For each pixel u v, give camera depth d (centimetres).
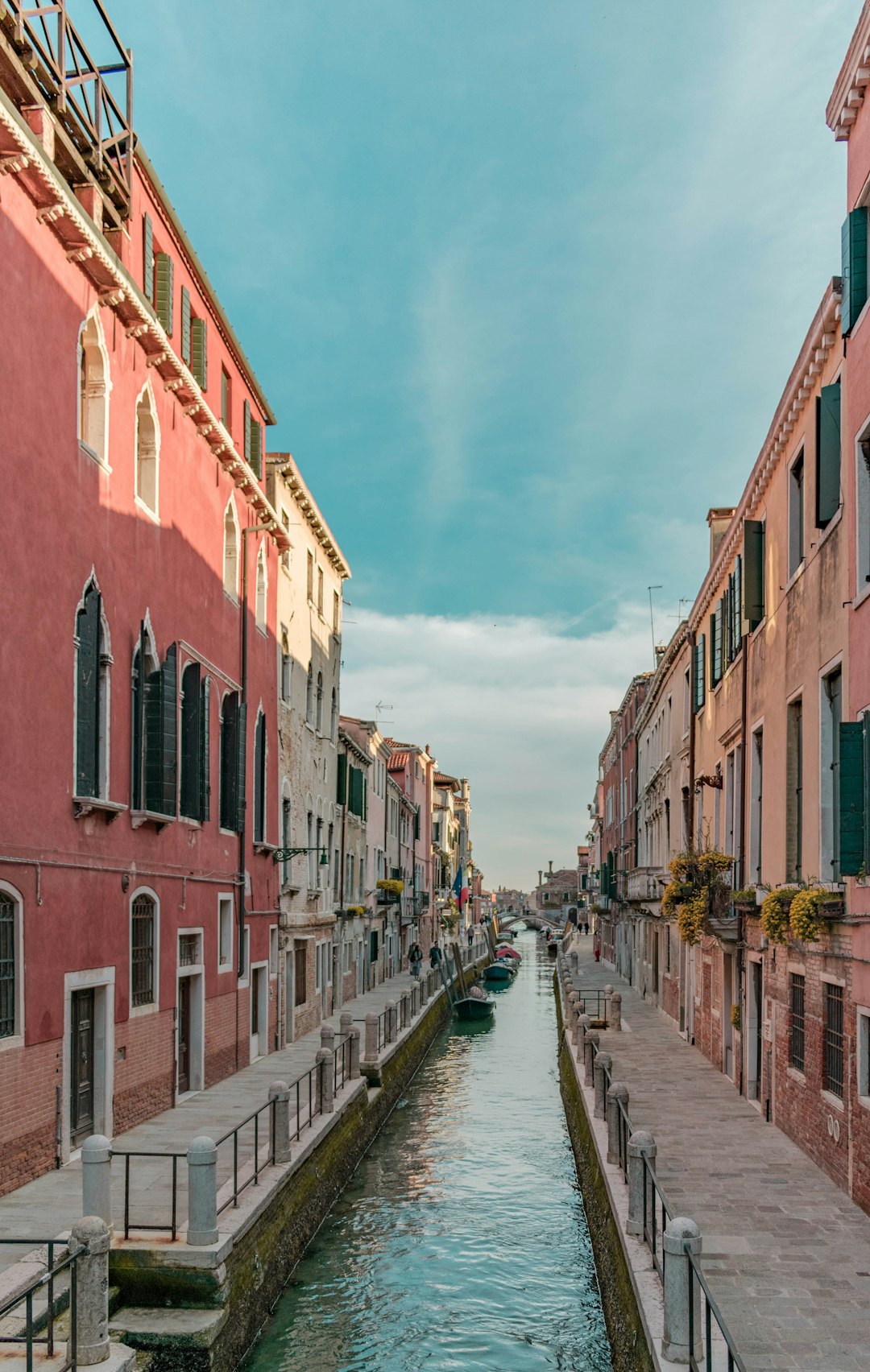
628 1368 869
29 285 1069
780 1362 714
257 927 2002
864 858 1032
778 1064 1413
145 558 1398
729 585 1894
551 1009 4600
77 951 1164
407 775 5428
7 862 1006
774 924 1341
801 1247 938
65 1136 1118
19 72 1052
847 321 1118
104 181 1270
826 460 1190
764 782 1571
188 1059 1620
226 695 1834
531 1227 1443
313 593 2652
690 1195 1098
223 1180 1105
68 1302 779
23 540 1045
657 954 3094
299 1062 1972
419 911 5159
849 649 1105
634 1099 1622
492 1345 1066
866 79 1064
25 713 1045
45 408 1101
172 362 1446
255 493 1953
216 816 1728
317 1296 1157
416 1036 2820
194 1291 879
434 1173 1722
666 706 3053
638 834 3981
